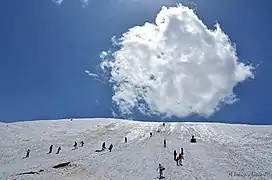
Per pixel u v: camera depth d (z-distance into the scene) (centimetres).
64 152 5578
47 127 8319
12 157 5244
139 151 5422
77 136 7231
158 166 4294
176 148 5609
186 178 3662
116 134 7438
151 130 7931
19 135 7306
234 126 8438
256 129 7856
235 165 4256
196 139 6606
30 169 4338
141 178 3722
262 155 4881
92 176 3891
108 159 4819
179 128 8175
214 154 5031
